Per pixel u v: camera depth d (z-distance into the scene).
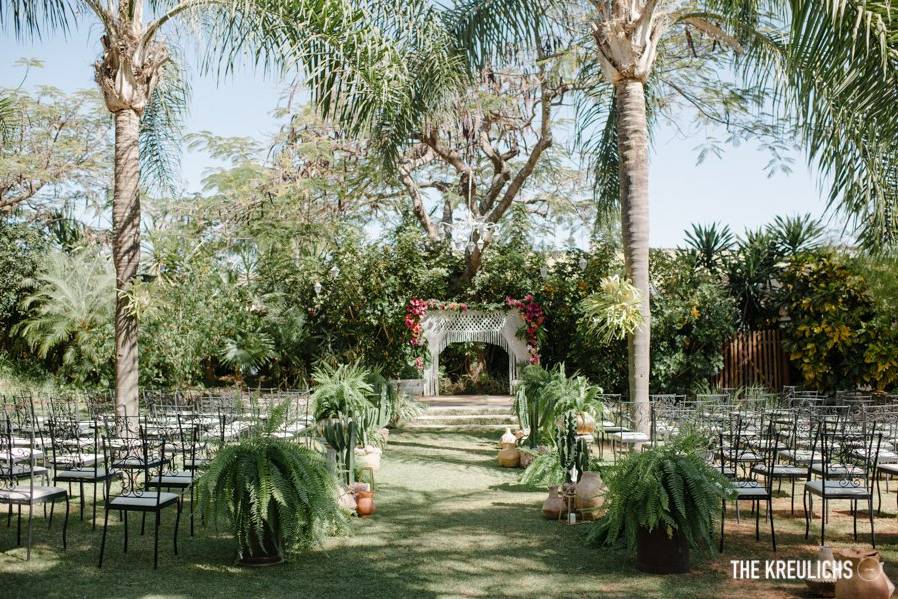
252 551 5.08
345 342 15.98
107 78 8.84
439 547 5.57
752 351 15.09
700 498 4.80
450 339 15.81
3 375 15.43
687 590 4.56
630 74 8.92
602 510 6.41
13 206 18.27
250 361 15.13
